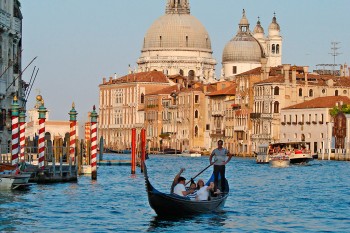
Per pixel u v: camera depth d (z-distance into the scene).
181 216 81.31
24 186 105.25
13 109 110.88
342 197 104.88
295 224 79.56
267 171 174.75
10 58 133.00
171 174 159.38
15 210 86.25
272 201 99.25
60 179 120.06
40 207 89.06
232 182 134.25
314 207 93.06
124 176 146.50
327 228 77.31
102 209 88.50
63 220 79.81
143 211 86.94
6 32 129.50
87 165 144.62
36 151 158.50
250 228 76.81
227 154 87.31
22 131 120.38
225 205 93.25
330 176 153.75
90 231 73.94
